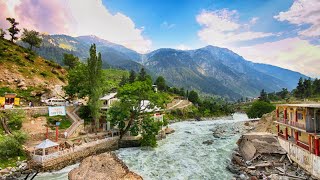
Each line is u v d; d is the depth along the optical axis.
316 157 31.97
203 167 40.75
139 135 60.91
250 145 44.34
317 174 31.64
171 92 184.12
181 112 130.50
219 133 77.31
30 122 55.50
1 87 77.19
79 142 50.69
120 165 19.89
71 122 61.03
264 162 39.09
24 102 72.62
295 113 39.59
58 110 62.19
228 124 107.25
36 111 59.59
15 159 38.44
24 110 57.22
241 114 192.25
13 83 82.19
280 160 39.84
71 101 81.06
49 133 52.06
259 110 119.19
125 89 58.62
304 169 35.09
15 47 115.06
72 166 41.88
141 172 38.25
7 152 38.38
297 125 37.97
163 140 65.06
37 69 101.38
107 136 57.78
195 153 50.38
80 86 71.25
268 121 75.06
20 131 47.56
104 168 19.25
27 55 110.12
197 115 139.00
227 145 58.38
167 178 35.50
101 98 72.69
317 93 167.25
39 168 37.75
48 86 90.88
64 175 36.66
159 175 36.84
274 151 41.59
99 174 18.52
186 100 163.00
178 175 36.81
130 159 46.00
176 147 56.25
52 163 39.38
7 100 65.44
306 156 34.59
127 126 58.78
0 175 33.47
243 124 106.19
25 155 40.44
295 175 33.59
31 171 36.78
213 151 52.03
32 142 48.12
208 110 153.12
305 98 162.25
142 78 159.12
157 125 56.84
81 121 59.44
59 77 106.81
